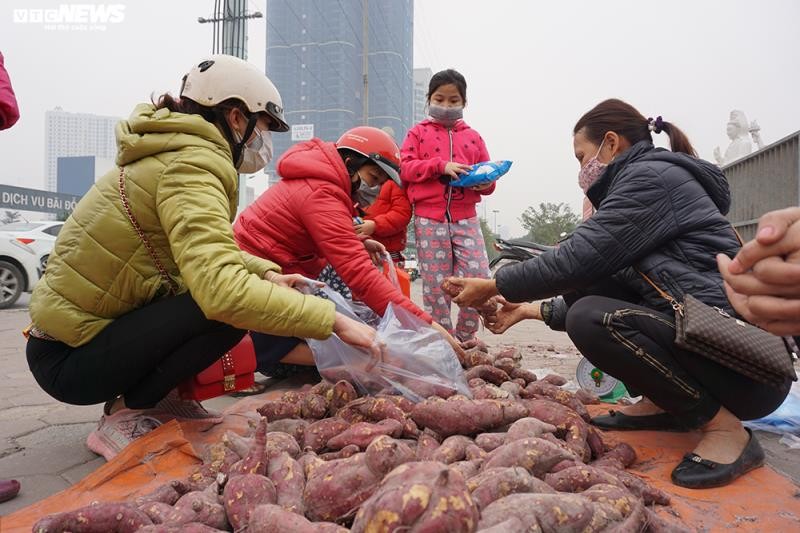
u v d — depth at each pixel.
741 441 2.17
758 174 8.62
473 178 4.16
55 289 2.27
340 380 2.64
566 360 5.02
